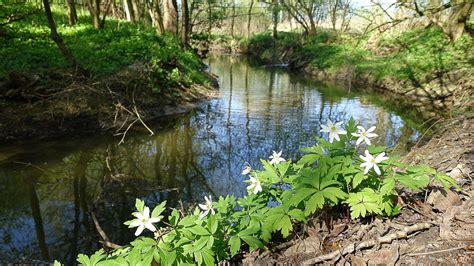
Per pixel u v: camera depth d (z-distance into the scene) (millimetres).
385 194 2621
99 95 9805
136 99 10547
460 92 11297
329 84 19250
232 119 11156
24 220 5195
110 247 4434
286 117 11461
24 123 8297
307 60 26766
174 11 22078
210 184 6496
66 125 8750
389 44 21203
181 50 18281
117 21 21844
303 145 8695
